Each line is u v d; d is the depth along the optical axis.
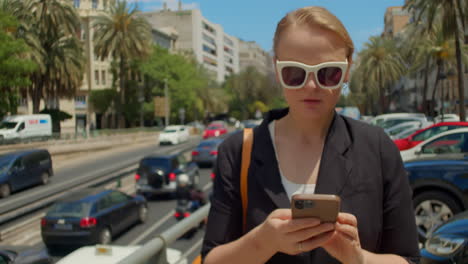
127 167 28.00
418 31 29.80
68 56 37.94
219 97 74.88
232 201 1.44
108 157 35.03
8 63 26.30
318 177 1.37
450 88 21.03
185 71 60.03
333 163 1.37
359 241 1.29
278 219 1.18
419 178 6.22
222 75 128.62
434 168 6.14
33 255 7.49
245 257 1.24
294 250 1.17
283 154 1.43
